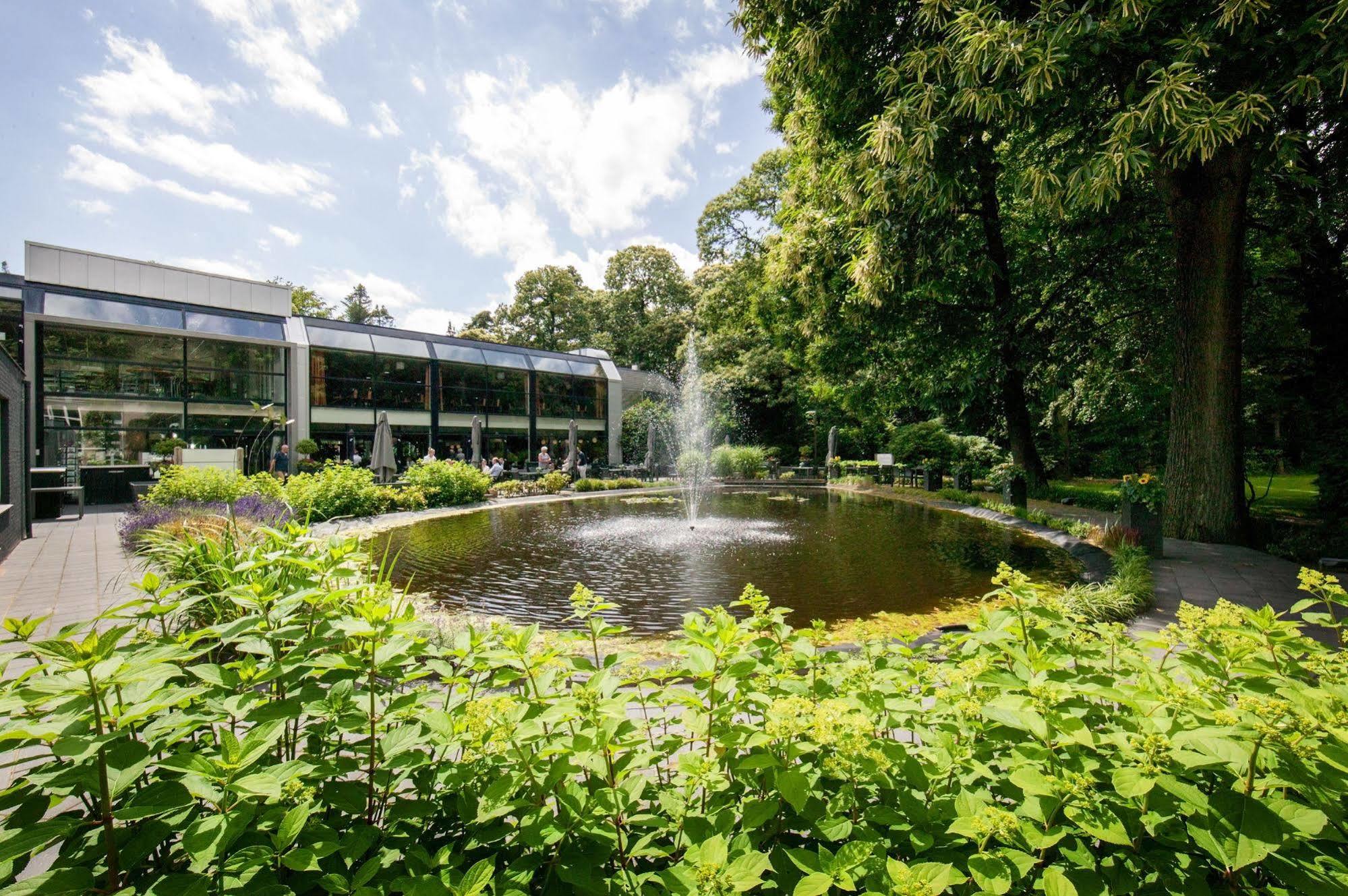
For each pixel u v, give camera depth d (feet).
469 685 4.82
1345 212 29.73
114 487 45.16
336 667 3.99
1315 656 4.84
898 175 24.58
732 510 44.45
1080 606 14.33
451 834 4.02
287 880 3.38
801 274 39.73
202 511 25.08
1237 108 17.83
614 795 3.73
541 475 67.62
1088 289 41.57
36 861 5.51
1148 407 48.37
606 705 3.90
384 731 4.44
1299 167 26.68
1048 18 19.57
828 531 32.73
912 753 4.28
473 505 47.60
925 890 2.99
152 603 4.69
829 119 33.81
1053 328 42.39
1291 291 33.27
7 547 23.62
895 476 65.16
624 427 97.25
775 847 3.70
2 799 3.21
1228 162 24.49
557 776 3.56
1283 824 3.28
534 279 133.08
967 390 42.37
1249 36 17.88
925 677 5.12
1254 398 43.70
